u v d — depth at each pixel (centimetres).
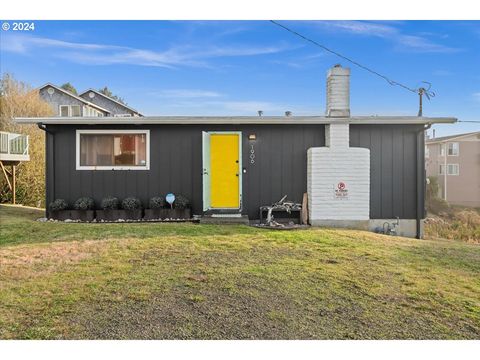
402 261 607
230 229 832
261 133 995
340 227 926
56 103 2750
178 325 372
